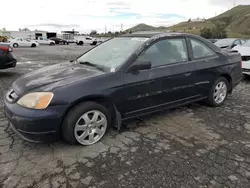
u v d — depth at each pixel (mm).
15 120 2623
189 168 2547
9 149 2842
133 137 3244
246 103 4910
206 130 3531
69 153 2791
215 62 4254
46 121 2578
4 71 8141
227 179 2373
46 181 2281
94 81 2887
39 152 2793
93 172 2441
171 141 3156
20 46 28812
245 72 7059
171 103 3758
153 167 2551
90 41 41781
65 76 2986
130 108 3271
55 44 40156
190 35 4074
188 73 3799
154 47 3514
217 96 4543
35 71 3496
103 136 3188
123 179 2340
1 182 2242
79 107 2781
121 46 3678
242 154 2861
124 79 3098
